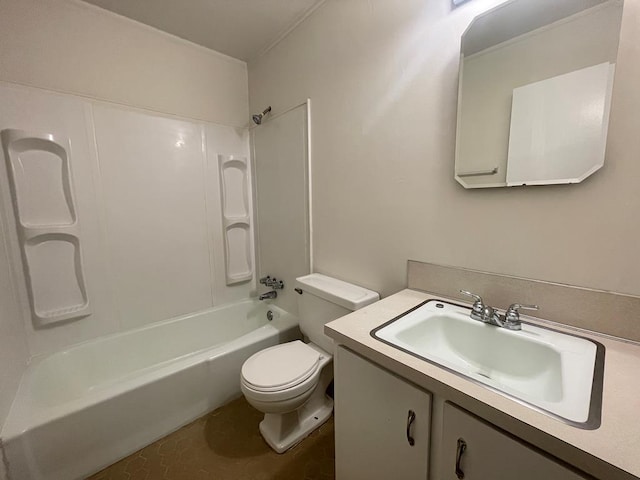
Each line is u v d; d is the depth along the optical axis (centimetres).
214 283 228
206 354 164
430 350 102
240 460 135
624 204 78
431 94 116
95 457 128
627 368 70
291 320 201
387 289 143
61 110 157
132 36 176
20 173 148
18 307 148
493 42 97
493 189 102
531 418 55
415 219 127
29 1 145
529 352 86
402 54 124
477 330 97
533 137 91
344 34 148
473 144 104
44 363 152
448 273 118
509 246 100
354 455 99
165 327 201
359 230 154
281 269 218
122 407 134
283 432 143
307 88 174
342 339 92
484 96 100
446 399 70
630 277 79
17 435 108
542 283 94
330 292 148
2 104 142
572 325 89
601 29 78
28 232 150
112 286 182
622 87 76
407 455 81
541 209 92
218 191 224
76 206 165
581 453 48
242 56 217
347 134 153
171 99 195
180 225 207
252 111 227
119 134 177
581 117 82
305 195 185
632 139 75
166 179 198
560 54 84
